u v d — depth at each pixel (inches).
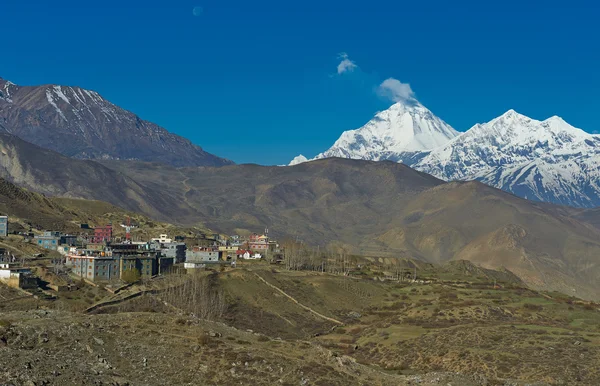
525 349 7509.8
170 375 4800.7
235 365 5004.9
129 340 5290.4
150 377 4709.6
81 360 4704.7
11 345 4776.1
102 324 5565.9
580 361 7062.0
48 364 4379.9
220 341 5462.6
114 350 5049.2
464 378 5757.9
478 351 7544.3
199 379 4793.3
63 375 4249.5
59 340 5004.9
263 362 5093.5
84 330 5265.8
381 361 7869.1
